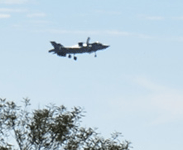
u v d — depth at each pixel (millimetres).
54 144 139375
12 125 141375
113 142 135875
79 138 137500
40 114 139875
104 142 136125
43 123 139750
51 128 138500
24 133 140375
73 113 141750
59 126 138000
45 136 139250
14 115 143375
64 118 138750
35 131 139000
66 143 138875
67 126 139000
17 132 139875
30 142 139125
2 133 139750
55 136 139000
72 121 139625
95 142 136250
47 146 138375
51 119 141250
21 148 138750
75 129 139875
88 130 138125
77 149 136750
